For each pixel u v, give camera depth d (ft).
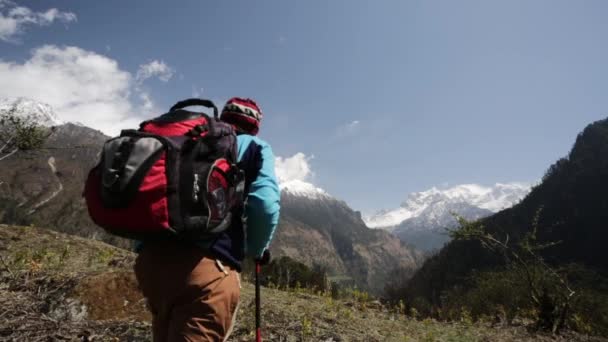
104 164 7.10
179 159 7.18
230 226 8.05
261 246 8.34
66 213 640.99
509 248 39.09
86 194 7.42
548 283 38.81
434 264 485.15
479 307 43.09
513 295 41.22
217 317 7.62
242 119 9.26
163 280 7.62
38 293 18.89
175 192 7.01
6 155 21.35
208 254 7.66
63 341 14.60
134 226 6.93
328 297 31.73
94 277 19.31
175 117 8.00
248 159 8.47
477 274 49.34
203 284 7.50
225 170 7.72
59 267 23.22
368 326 24.99
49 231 32.94
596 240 505.66
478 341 27.55
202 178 7.28
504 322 36.24
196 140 7.55
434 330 28.58
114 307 18.51
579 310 37.50
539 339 31.07
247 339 17.92
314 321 22.72
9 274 21.27
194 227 7.16
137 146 6.98
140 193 6.76
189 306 7.55
